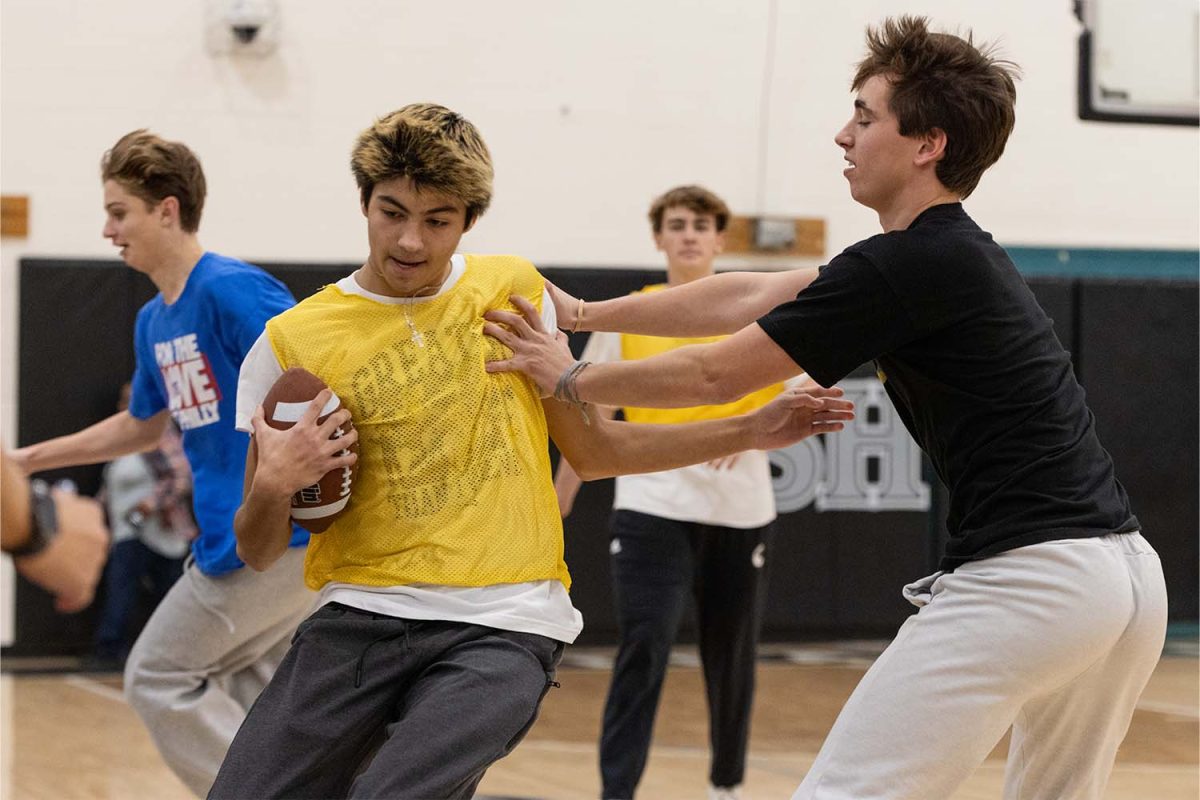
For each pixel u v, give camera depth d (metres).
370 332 2.60
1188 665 8.98
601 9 9.85
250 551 2.62
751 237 10.06
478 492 2.55
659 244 5.20
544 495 2.62
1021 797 2.76
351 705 2.46
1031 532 2.50
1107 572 2.49
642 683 4.70
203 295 3.61
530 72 9.77
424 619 2.49
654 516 4.78
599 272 9.47
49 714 6.97
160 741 3.66
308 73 9.42
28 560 1.43
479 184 2.48
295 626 3.74
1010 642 2.47
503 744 2.39
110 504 8.44
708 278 3.13
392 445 2.55
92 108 9.14
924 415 2.66
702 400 2.64
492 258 2.75
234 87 9.32
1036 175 10.48
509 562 2.54
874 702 2.55
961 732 2.49
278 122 9.39
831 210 10.25
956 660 2.50
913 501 9.66
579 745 6.17
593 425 2.81
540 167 9.81
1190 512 9.95
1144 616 2.54
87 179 9.13
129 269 8.96
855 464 9.59
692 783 5.42
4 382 8.95
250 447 2.66
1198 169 10.70
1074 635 2.46
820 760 2.57
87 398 8.91
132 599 8.44
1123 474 9.84
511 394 2.63
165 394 3.86
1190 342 9.98
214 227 9.31
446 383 2.57
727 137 10.09
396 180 2.44
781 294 3.06
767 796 5.12
